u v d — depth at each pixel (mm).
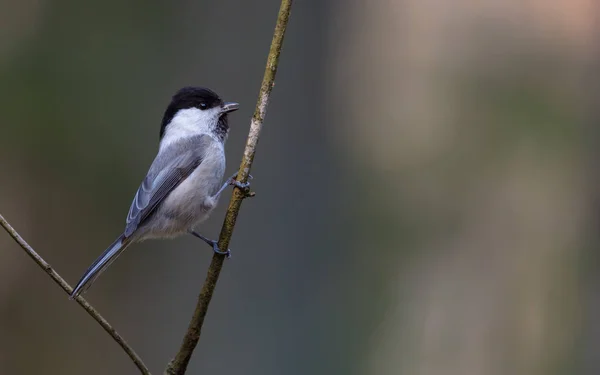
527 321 12797
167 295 9977
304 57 11297
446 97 14180
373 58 13688
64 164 9633
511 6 14281
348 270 11883
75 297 5484
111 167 9719
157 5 10016
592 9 13719
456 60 14461
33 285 9672
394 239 12922
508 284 12938
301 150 11266
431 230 13117
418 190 13477
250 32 10406
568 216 12977
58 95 9672
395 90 14492
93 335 9789
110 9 9883
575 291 12820
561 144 13055
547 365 12531
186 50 10102
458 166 13539
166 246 10023
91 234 9641
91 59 9789
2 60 9633
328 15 11594
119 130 9781
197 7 10148
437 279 12836
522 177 13148
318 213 11391
